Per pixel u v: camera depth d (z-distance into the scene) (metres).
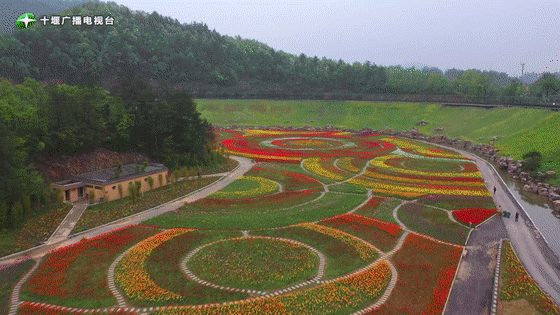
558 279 26.08
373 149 81.50
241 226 34.62
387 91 156.62
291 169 61.69
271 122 127.94
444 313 21.45
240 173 58.84
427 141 96.31
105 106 53.81
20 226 33.53
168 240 31.09
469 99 122.62
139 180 45.94
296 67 183.38
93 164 47.97
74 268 26.22
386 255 29.05
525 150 68.94
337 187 50.09
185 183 51.06
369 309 21.66
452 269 26.75
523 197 48.75
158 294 22.83
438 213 39.59
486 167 65.62
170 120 58.09
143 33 176.00
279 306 21.64
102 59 149.12
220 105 137.75
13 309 21.39
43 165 42.78
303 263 27.36
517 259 28.61
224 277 25.25
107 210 38.97
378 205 41.88
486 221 37.72
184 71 166.38
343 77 169.88
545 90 109.44
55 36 142.12
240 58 187.00
